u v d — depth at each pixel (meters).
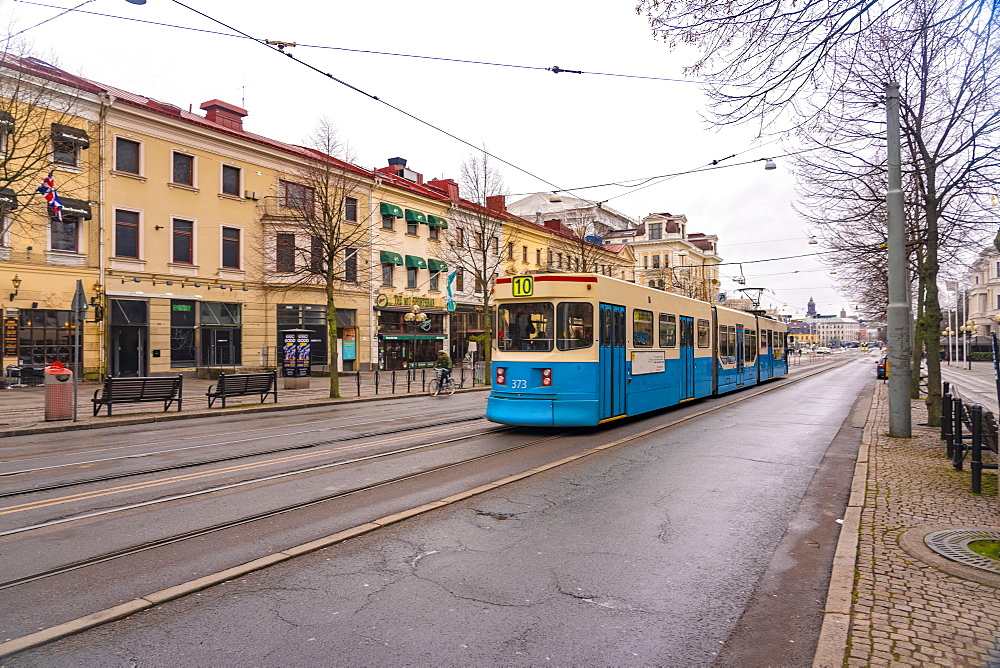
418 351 42.03
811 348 128.88
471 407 19.61
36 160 16.88
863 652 3.74
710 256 89.12
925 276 14.21
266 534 6.27
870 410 17.66
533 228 50.19
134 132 27.42
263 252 31.70
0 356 23.61
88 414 16.58
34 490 8.01
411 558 5.61
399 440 12.18
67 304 25.36
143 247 27.73
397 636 4.15
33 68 19.75
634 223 90.25
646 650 4.00
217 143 30.50
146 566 5.41
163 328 28.45
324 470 9.30
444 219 43.47
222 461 10.01
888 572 5.03
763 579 5.21
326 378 33.81
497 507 7.29
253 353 32.16
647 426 14.16
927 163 12.95
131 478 8.77
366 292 37.84
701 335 19.86
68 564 5.44
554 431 13.41
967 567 5.08
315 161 29.62
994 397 24.81
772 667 3.80
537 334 12.91
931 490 7.77
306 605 4.62
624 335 14.19
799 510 7.30
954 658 3.66
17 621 4.36
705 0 5.27
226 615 4.46
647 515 6.98
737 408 18.33
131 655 3.89
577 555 5.71
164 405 18.28
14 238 23.92
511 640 4.11
